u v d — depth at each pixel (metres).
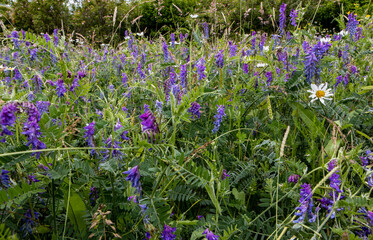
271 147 2.26
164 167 1.44
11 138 1.61
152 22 13.35
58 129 1.39
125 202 1.45
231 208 1.95
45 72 3.29
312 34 3.29
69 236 1.42
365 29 3.78
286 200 1.91
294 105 2.53
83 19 11.95
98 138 1.55
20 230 1.41
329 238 1.58
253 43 3.81
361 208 1.64
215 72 2.96
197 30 3.62
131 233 1.47
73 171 1.63
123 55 4.75
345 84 3.03
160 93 2.42
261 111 2.85
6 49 3.57
